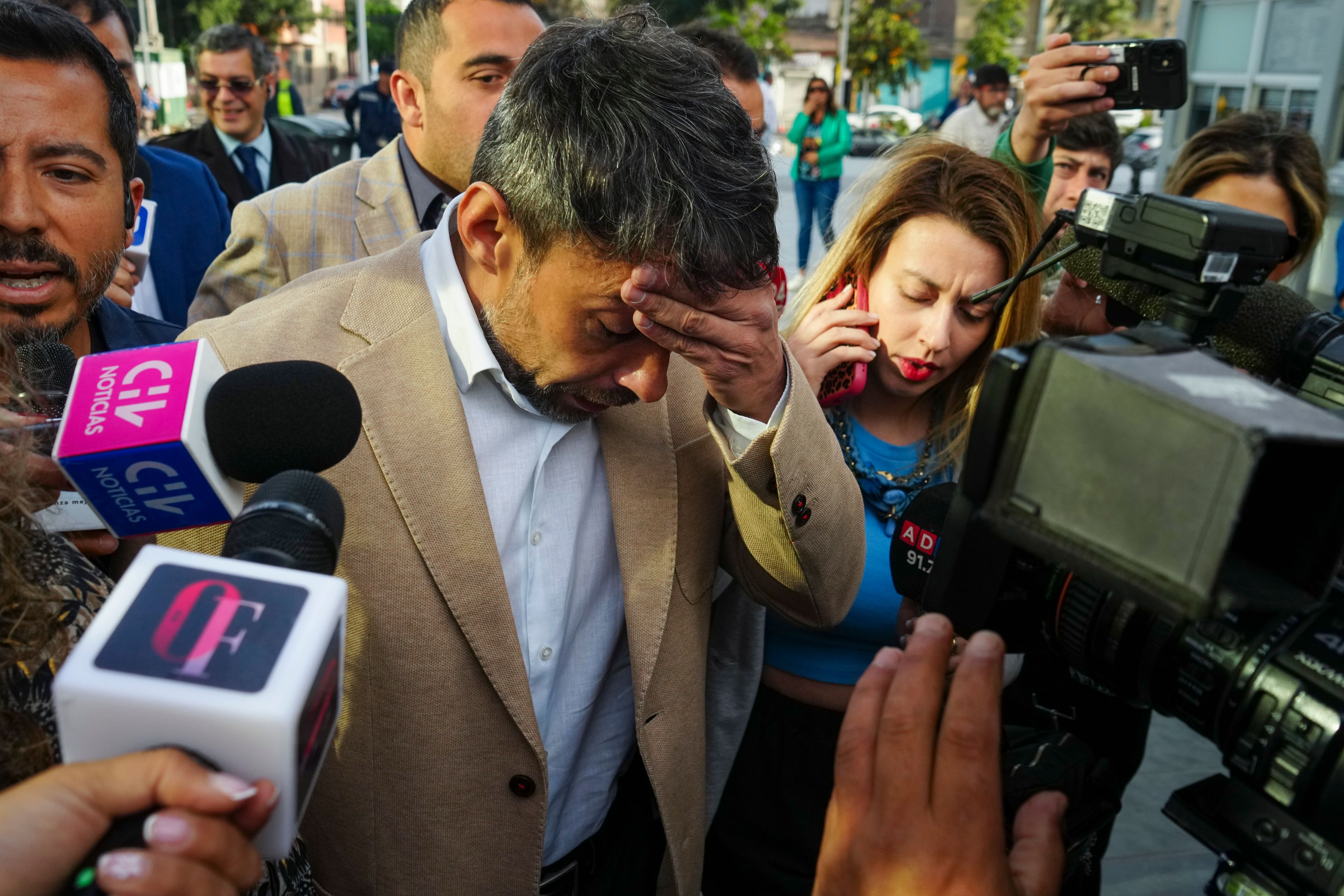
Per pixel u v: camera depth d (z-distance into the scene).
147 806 0.60
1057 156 3.19
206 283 2.46
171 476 0.90
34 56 1.29
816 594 1.43
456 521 1.24
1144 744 1.77
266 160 4.76
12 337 1.17
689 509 1.46
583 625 1.43
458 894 1.30
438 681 1.25
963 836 0.69
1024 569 0.94
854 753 0.76
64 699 0.61
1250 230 0.90
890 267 1.69
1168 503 0.64
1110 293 1.22
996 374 0.74
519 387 1.27
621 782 1.60
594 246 1.08
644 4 1.18
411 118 2.48
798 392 1.29
